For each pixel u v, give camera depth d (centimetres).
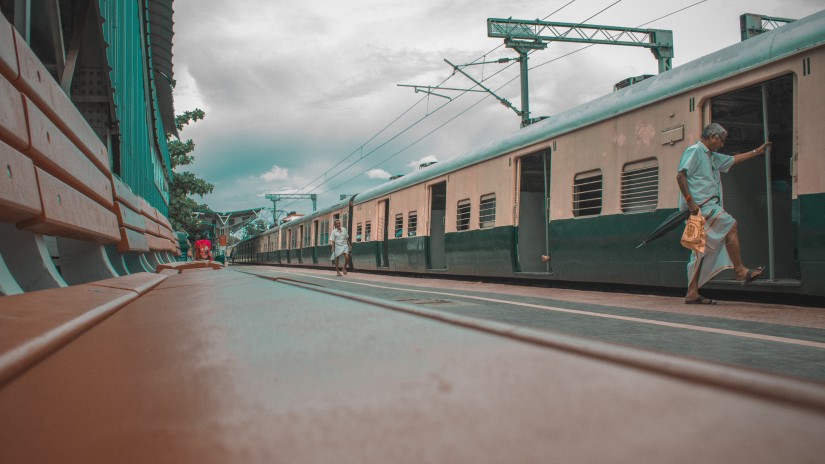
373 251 1884
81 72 686
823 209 548
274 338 71
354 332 73
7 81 238
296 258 3016
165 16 1739
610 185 829
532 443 25
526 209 1149
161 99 2527
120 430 32
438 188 1559
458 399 35
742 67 635
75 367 56
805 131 568
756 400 29
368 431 29
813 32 564
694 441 23
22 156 249
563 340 55
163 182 2184
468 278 1434
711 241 583
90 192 411
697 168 589
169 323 99
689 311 544
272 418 33
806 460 19
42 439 30
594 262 859
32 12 604
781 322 453
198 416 34
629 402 31
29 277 294
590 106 892
